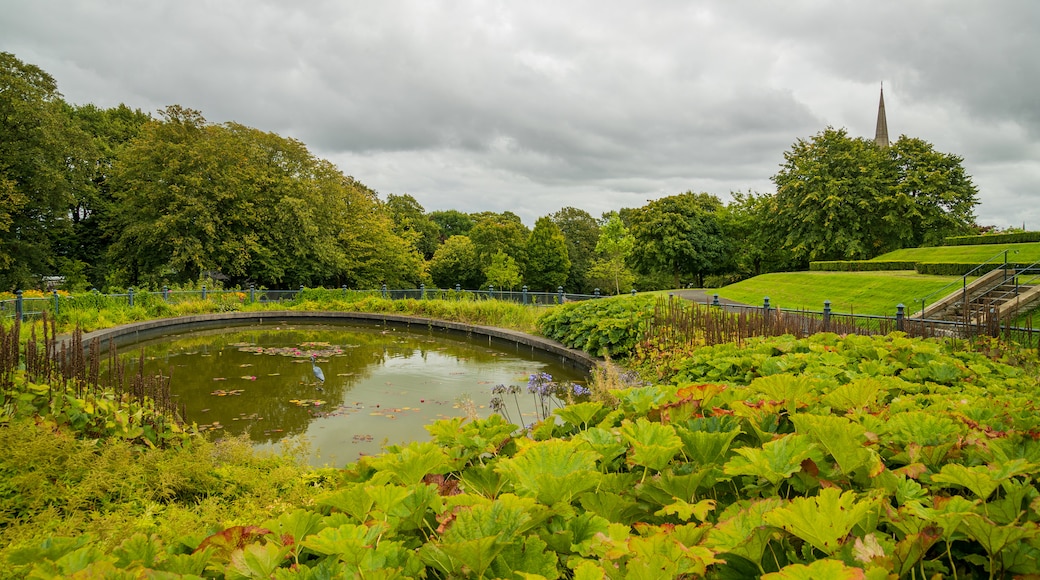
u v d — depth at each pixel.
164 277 24.25
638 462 1.68
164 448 4.54
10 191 19.80
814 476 1.58
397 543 1.27
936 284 16.61
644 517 1.63
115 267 26.03
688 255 39.12
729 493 1.80
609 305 11.49
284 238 27.09
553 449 1.66
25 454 3.46
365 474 2.03
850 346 5.38
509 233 40.44
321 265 28.48
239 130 27.78
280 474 4.12
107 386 5.06
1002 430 2.15
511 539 1.22
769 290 23.64
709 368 4.99
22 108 20.23
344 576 1.18
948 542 1.22
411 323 18.88
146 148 23.38
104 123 29.12
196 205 23.25
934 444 1.82
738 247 41.19
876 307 16.45
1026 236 21.83
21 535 2.90
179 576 1.24
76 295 16.06
